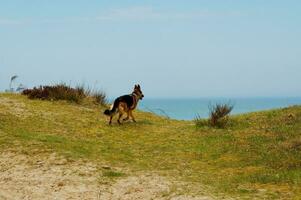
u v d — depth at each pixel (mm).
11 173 13727
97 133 19531
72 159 14945
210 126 20688
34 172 13773
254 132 19047
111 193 12180
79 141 17891
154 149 17469
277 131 18750
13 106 22453
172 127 21359
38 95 25016
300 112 21203
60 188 12531
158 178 13398
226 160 15797
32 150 15680
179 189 12273
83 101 25422
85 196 11977
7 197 11906
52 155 15227
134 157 16172
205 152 16922
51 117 21281
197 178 13594
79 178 13281
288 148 16375
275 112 22094
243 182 13109
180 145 18016
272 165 14781
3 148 15836
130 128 20750
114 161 15305
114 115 23188
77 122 20953
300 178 13148
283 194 11727
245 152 16500
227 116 21203
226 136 18844
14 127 18812
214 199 11352
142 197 11781
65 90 25719
